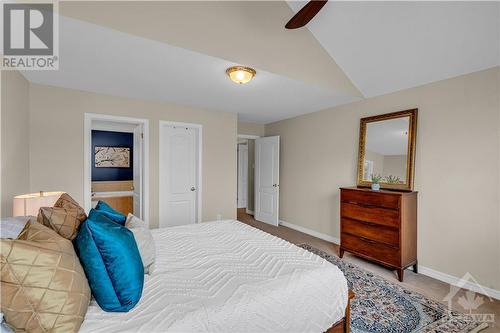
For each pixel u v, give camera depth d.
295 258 1.69
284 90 3.10
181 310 1.11
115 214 1.74
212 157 4.18
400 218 2.69
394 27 2.42
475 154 2.49
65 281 0.96
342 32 2.70
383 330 1.84
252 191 6.22
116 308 1.09
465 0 1.99
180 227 2.46
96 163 4.71
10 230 1.21
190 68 2.46
